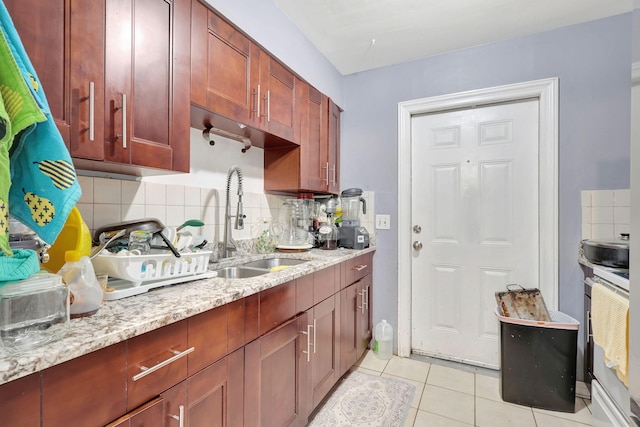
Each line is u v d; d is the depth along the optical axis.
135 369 0.70
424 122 2.29
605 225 1.76
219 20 1.30
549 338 1.64
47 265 0.83
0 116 0.55
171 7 1.08
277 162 1.99
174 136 1.09
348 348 1.91
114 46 0.91
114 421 0.66
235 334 1.00
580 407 1.66
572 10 1.71
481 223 2.12
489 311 2.10
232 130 1.58
